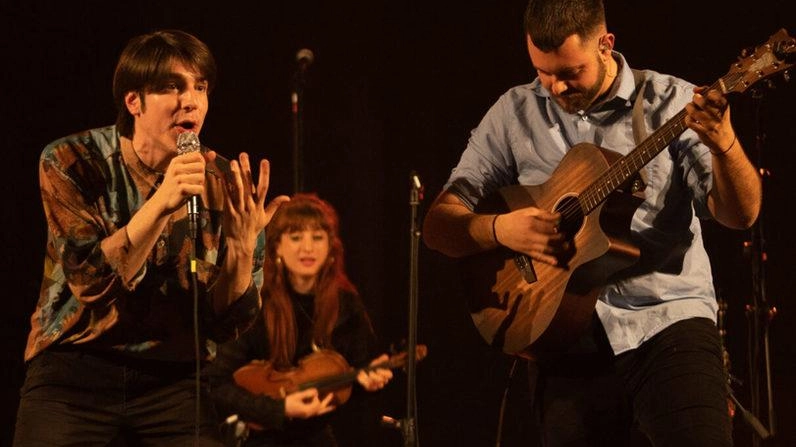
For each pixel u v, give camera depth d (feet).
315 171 43.27
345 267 43.09
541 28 23.12
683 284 23.35
